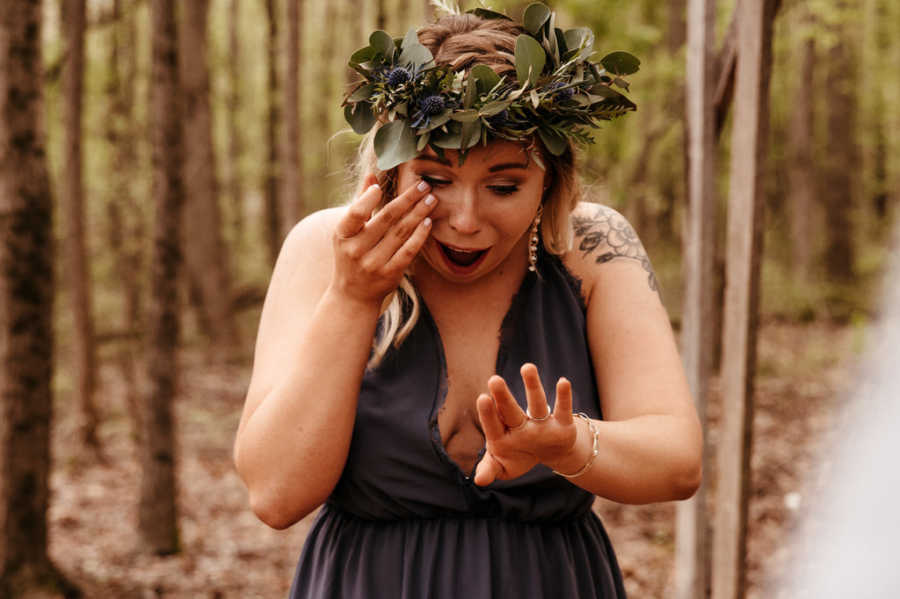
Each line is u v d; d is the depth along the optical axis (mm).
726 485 2668
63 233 9594
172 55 6199
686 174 2750
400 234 1251
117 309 14188
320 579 1470
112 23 9852
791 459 7617
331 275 1434
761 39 2469
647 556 5852
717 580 2686
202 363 13461
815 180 19359
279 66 15281
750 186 2537
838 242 17953
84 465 8789
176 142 6297
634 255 1484
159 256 6328
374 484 1386
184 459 9039
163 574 6000
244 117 18641
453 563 1385
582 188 1554
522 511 1394
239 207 18688
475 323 1431
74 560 6164
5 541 4984
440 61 1311
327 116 17156
